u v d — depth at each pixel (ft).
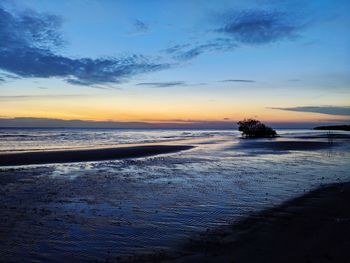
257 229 25.03
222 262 19.21
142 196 38.32
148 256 21.03
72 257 21.24
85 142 163.32
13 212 31.63
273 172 56.65
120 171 58.95
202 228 26.35
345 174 53.83
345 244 20.79
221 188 42.63
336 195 35.29
